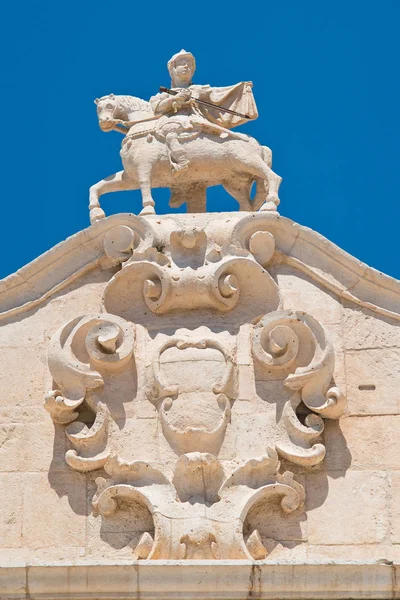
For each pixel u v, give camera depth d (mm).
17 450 39969
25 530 39219
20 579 36781
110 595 36719
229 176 42969
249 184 43219
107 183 43062
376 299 40938
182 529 38094
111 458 39156
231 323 40594
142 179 42594
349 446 39625
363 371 40312
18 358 40906
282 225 41312
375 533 38781
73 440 39625
